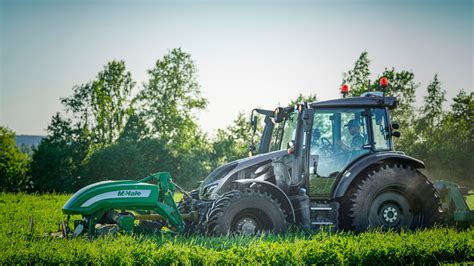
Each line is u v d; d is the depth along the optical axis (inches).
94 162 2178.9
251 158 467.8
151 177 443.2
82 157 2329.0
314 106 465.1
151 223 441.7
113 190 420.8
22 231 464.1
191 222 452.4
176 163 2262.6
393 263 343.3
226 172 466.0
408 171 464.8
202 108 2412.6
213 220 416.8
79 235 408.5
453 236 386.3
